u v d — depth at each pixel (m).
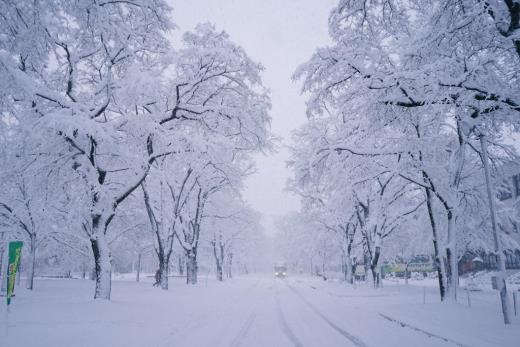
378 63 14.02
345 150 17.77
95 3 12.29
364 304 19.23
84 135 14.54
